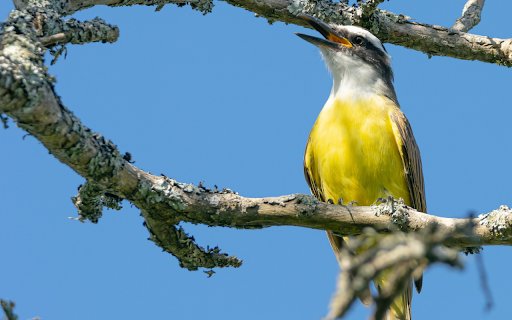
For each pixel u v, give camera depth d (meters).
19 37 9.68
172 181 10.72
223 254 11.45
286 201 10.87
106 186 10.42
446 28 14.25
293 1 14.15
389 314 14.18
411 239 5.50
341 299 5.36
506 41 14.02
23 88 9.17
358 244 6.25
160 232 11.11
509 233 10.34
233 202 10.76
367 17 14.12
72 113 9.87
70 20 10.66
